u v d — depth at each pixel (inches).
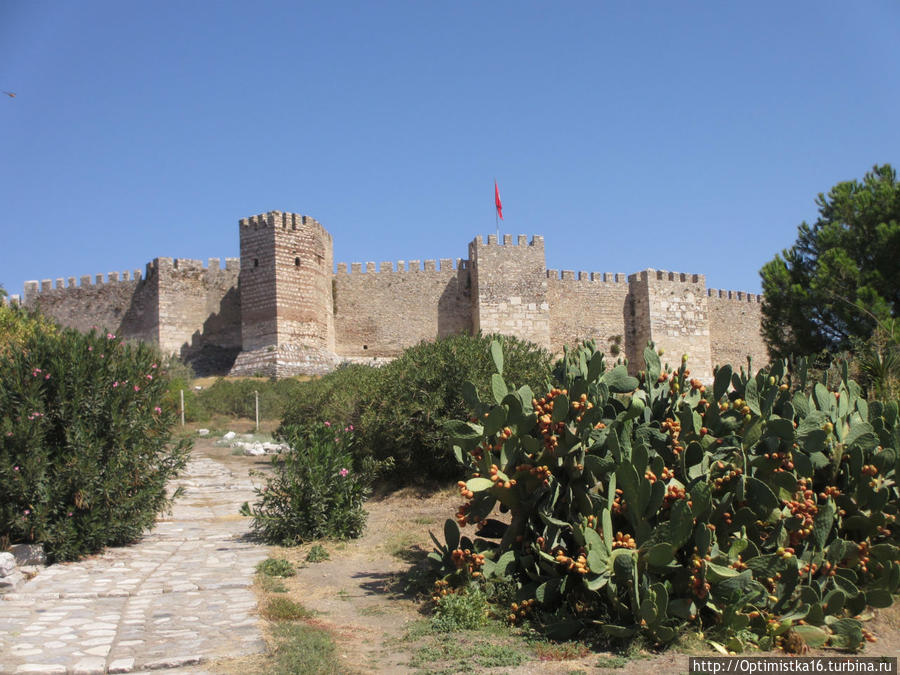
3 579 356.2
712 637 284.5
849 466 341.7
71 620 311.0
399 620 322.0
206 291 1990.7
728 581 279.3
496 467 330.0
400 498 622.5
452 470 653.9
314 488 473.1
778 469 318.3
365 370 929.5
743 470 313.3
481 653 274.2
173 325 1935.3
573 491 318.3
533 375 674.8
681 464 313.6
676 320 2142.0
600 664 263.1
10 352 466.9
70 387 445.7
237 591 359.6
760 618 291.3
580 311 2126.0
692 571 284.8
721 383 342.3
